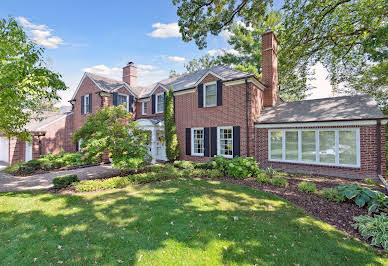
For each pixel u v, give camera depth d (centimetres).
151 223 462
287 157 1124
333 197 609
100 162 1523
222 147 1326
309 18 1258
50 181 971
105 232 423
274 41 1449
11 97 611
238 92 1222
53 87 724
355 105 1019
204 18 1224
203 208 553
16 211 543
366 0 1170
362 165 896
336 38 1384
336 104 1102
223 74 1365
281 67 1844
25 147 1758
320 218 494
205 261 326
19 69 555
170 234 412
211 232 418
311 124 1021
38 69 633
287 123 1098
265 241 386
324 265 320
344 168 942
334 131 984
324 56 1670
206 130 1373
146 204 584
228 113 1266
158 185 809
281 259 333
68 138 1916
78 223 467
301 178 916
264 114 1284
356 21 1216
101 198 654
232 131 1245
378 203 515
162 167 1179
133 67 2134
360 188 582
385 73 1767
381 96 1952
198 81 1402
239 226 447
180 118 1538
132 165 917
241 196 656
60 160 1355
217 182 843
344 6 1234
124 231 427
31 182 955
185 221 472
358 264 323
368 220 432
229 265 316
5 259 337
